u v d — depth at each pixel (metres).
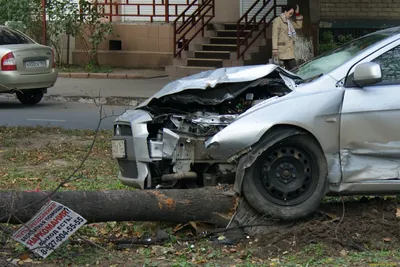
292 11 16.09
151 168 6.86
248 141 6.36
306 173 6.51
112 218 6.26
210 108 6.97
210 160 6.59
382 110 6.53
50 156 10.62
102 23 22.45
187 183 6.91
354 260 5.94
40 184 8.80
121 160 7.05
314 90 6.58
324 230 6.34
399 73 6.70
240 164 6.42
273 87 6.93
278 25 16.05
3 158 10.51
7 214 5.96
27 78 15.84
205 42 21.25
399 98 6.56
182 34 22.03
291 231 6.36
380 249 6.20
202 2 22.22
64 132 12.56
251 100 6.92
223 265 5.89
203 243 6.38
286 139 6.43
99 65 23.19
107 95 17.81
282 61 16.11
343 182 6.55
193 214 6.43
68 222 5.91
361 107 6.51
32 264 5.91
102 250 6.22
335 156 6.53
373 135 6.54
